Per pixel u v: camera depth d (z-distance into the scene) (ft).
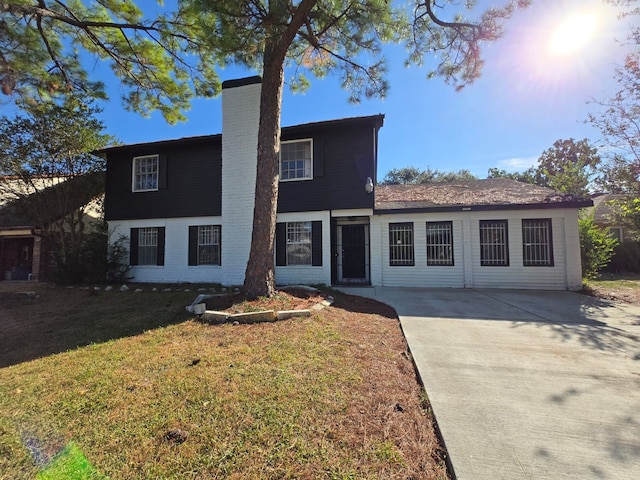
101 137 40.78
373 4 21.48
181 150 39.96
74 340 15.57
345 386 10.15
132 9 25.11
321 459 6.82
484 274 34.35
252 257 21.93
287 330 15.83
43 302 26.53
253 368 11.32
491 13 21.86
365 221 40.16
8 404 9.21
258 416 8.35
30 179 37.52
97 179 41.93
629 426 8.18
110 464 6.73
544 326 18.19
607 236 42.42
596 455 7.04
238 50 21.16
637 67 27.68
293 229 36.68
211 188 38.78
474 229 34.78
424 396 9.79
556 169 94.99
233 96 36.55
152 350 13.46
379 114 33.86
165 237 39.96
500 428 8.09
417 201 37.96
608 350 14.11
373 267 36.47
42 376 11.15
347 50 25.35
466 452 7.13
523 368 12.05
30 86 27.94
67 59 28.27
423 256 35.70
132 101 31.30
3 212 46.42
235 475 6.35
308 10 19.95
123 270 40.04
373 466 6.66
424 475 6.50
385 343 14.92
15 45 25.50
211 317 17.89
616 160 31.09
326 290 29.25
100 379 10.71
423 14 23.21
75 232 41.19
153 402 9.12
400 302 25.50
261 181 22.21
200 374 10.86
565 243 32.60
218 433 7.67
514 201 34.09
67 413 8.67
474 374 11.47
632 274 47.52
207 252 38.93
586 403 9.37
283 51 21.66
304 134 36.50
